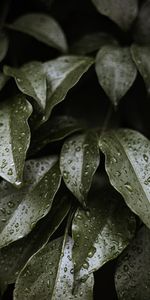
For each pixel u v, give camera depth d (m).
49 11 0.75
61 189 0.61
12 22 0.75
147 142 0.59
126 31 0.68
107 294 0.63
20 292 0.57
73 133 0.63
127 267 0.58
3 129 0.57
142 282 0.57
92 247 0.55
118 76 0.62
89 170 0.57
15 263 0.59
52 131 0.62
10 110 0.59
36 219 0.56
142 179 0.56
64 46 0.68
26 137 0.56
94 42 0.71
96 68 0.63
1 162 0.55
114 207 0.59
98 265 0.54
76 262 0.54
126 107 0.73
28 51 0.74
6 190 0.59
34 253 0.58
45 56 0.74
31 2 0.75
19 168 0.54
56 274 0.57
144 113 0.73
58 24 0.72
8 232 0.57
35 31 0.68
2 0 0.75
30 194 0.58
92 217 0.57
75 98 0.73
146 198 0.55
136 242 0.59
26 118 0.57
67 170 0.58
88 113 0.72
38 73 0.60
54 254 0.58
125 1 0.68
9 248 0.60
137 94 0.73
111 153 0.57
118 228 0.57
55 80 0.61
